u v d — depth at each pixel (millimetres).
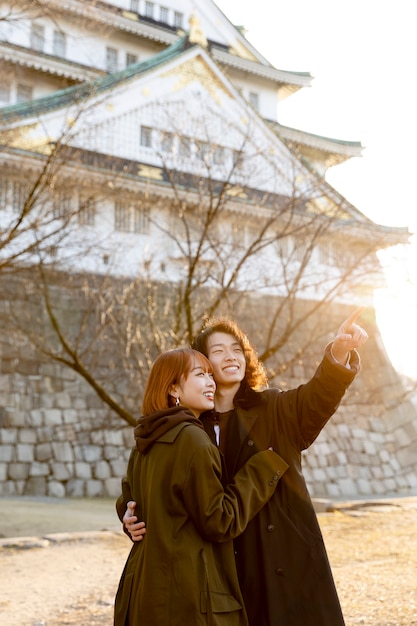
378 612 4785
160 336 12805
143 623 2221
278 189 20016
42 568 7262
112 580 6652
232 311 11891
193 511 2305
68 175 13922
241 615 2320
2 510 13492
